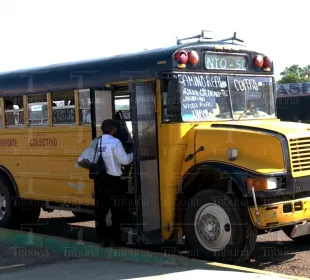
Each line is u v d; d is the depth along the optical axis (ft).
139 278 19.76
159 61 22.95
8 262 23.58
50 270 21.76
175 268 21.02
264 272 19.70
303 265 22.50
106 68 25.30
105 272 21.02
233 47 25.16
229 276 19.34
